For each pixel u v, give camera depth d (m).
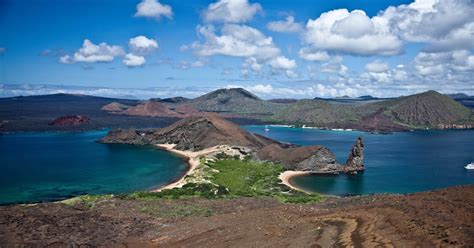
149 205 75.81
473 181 140.00
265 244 41.03
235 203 79.31
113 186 128.50
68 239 52.47
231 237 46.09
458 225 33.53
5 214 62.66
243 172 141.75
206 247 44.44
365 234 37.34
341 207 60.72
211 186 111.12
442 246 30.48
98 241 52.16
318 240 38.41
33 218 61.12
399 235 34.97
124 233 55.81
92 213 66.81
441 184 134.88
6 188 125.75
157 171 156.50
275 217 52.81
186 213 68.75
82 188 125.69
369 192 121.94
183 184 117.81
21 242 50.47
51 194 117.50
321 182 137.00
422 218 37.66
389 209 44.69
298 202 88.00
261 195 106.31
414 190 125.69
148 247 48.53
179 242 48.56
